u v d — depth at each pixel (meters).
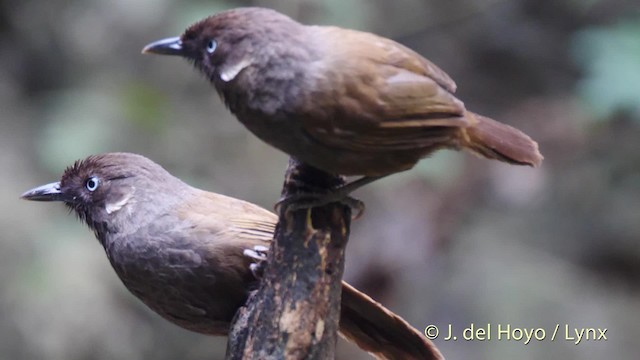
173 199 7.63
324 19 15.40
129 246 7.52
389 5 17.69
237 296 7.28
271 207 15.02
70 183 8.00
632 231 15.47
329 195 6.38
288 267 6.41
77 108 15.01
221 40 6.45
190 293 7.37
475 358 13.62
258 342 6.48
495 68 18.38
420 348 7.29
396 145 6.38
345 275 13.66
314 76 6.18
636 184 16.16
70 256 13.92
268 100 6.25
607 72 14.43
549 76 18.23
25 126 15.39
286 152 6.45
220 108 15.80
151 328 14.06
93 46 16.09
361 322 7.39
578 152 16.64
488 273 14.30
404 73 6.38
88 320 13.56
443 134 6.48
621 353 13.92
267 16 6.42
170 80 15.95
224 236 7.26
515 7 18.72
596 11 18.39
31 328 13.32
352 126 6.23
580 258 15.30
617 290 15.01
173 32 15.61
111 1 16.22
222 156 15.45
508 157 6.61
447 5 18.17
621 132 16.66
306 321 6.40
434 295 13.84
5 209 14.02
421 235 14.16
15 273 13.61
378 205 14.53
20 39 16.25
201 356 14.20
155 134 15.14
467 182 15.27
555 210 15.74
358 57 6.29
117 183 7.79
